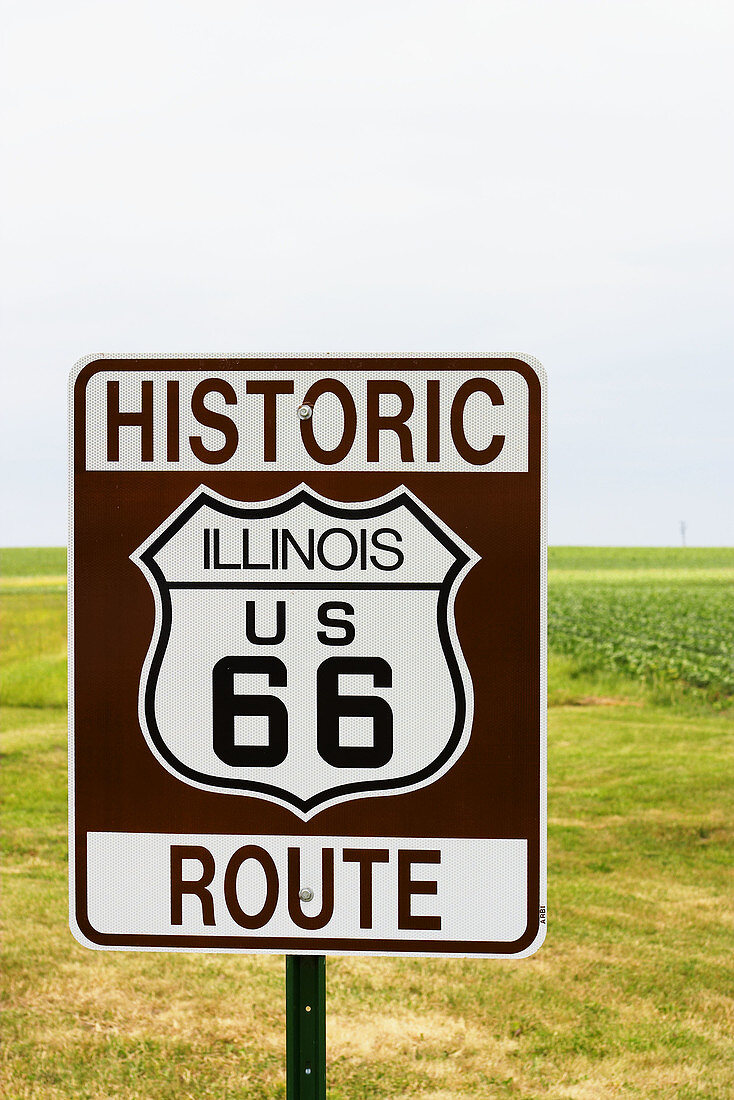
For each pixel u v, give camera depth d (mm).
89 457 1720
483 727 1685
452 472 1686
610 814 10352
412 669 1689
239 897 1724
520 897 1690
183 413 1716
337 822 1708
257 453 1707
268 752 1710
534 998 6461
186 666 1714
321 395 1703
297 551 1698
